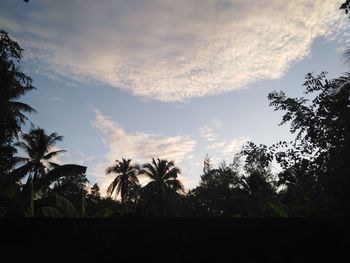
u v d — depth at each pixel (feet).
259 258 28.84
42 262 28.50
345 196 24.11
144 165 131.85
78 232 29.48
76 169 66.08
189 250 29.04
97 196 179.32
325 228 29.66
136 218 30.07
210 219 29.99
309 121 26.03
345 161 24.11
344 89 25.66
